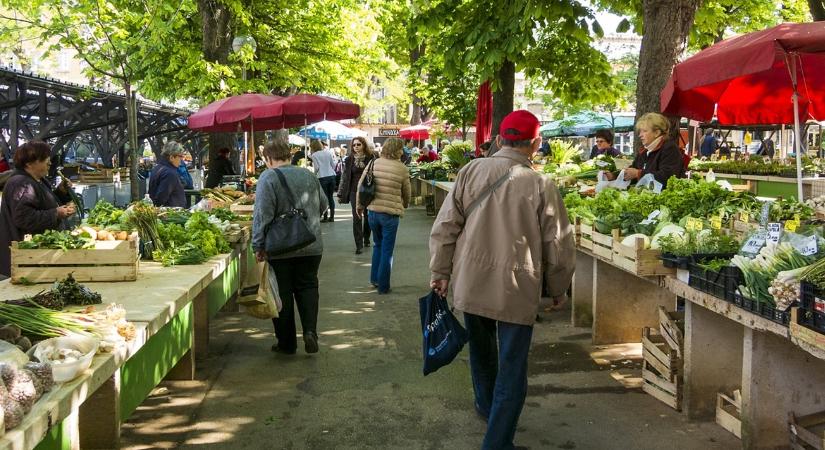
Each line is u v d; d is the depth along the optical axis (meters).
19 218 5.36
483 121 13.16
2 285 4.51
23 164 5.52
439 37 12.19
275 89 23.44
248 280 5.59
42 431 2.40
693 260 4.21
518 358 3.68
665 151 6.57
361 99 24.30
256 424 4.39
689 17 7.52
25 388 2.42
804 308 3.14
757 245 3.97
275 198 5.48
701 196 5.66
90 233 4.74
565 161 14.23
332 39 20.59
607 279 5.90
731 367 4.38
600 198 6.36
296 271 5.82
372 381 5.18
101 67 14.35
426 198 17.62
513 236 3.63
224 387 5.06
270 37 19.38
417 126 33.50
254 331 6.63
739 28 17.72
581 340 6.13
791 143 23.34
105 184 15.09
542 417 4.45
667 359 4.57
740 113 7.46
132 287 4.48
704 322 4.30
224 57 16.16
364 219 12.02
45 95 13.62
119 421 3.41
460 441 4.10
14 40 14.30
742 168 16.44
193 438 4.17
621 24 9.98
